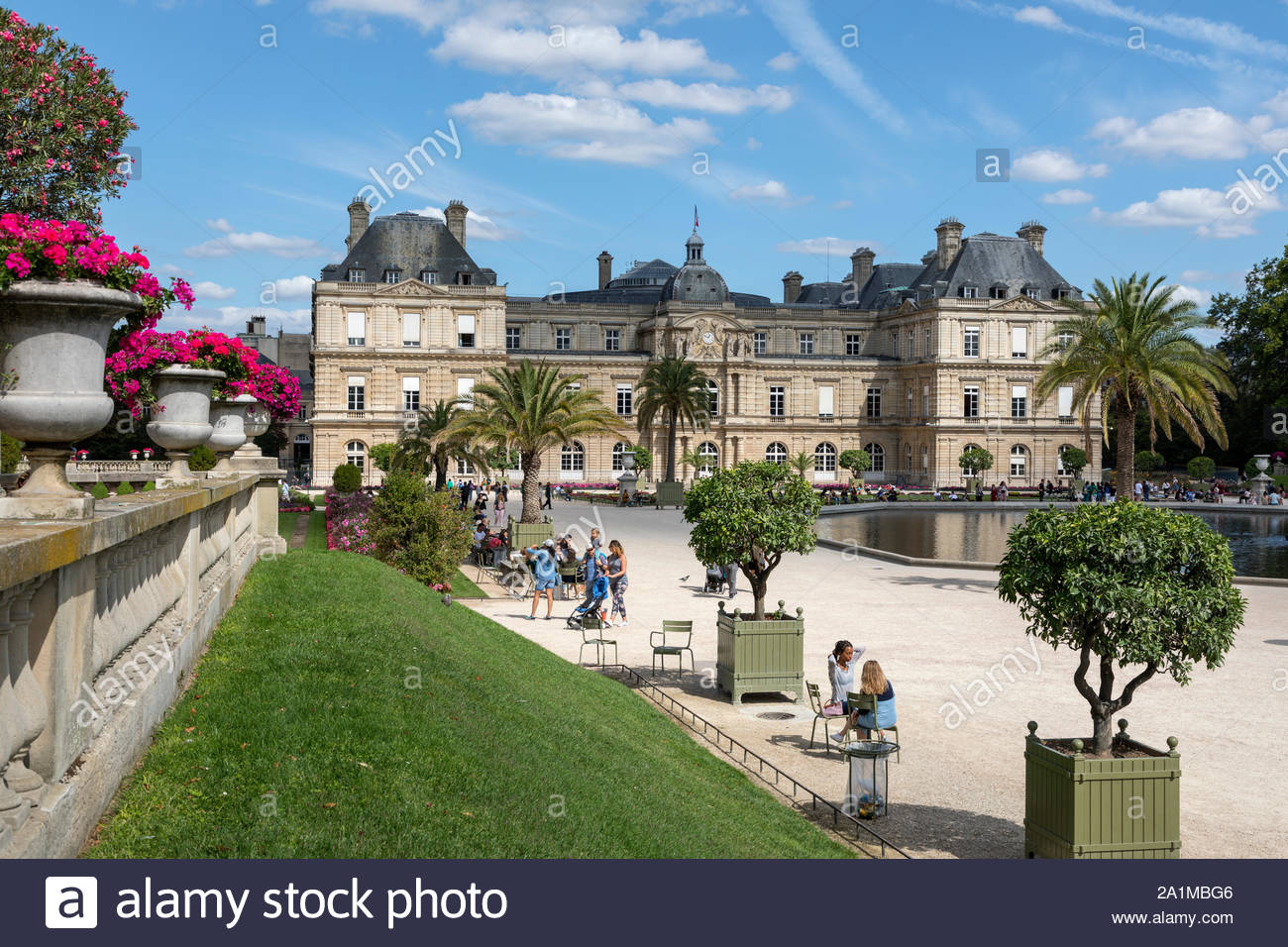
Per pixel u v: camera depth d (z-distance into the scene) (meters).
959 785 12.75
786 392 100.19
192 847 6.62
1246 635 22.06
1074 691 17.23
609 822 9.12
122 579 7.73
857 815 11.60
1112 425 97.88
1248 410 88.62
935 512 67.75
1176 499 73.44
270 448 90.50
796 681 17.02
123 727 7.19
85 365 6.79
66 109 19.28
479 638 16.92
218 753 8.03
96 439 53.62
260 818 7.16
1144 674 10.30
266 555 19.55
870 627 22.98
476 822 8.04
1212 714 15.81
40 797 5.59
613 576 23.92
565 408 41.62
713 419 97.38
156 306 12.45
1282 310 61.94
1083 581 10.16
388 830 7.51
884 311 107.06
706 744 14.59
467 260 89.62
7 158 18.59
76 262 7.78
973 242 99.62
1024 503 71.88
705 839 9.77
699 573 32.78
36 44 19.41
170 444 13.35
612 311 104.44
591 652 20.52
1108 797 9.73
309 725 9.00
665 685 18.11
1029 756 10.39
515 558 28.42
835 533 50.84
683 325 96.12
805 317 106.81
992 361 96.12
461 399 57.28
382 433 84.88
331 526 33.56
